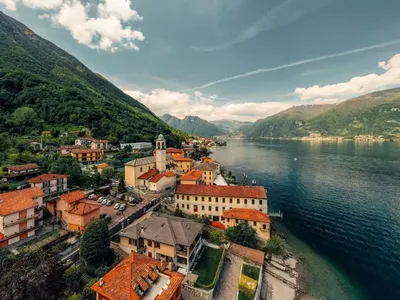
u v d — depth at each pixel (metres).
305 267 47.50
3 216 37.94
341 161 163.38
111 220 52.06
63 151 107.19
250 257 44.34
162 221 41.84
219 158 195.38
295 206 79.75
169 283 25.59
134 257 28.92
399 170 127.69
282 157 196.12
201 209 62.03
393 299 39.16
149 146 155.62
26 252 34.56
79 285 30.28
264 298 37.31
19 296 24.11
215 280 35.53
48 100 148.38
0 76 150.00
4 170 68.12
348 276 44.88
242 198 60.16
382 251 52.44
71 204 49.16
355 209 75.44
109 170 83.31
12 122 117.12
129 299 22.11
